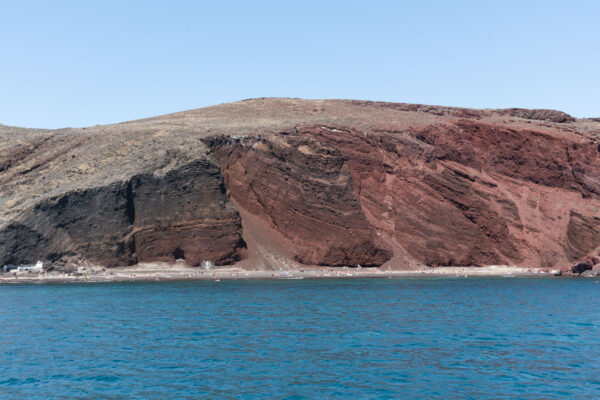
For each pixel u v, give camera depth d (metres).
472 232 117.44
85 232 100.56
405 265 111.31
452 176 122.50
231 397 27.80
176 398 27.69
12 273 95.25
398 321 49.78
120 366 33.53
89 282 90.94
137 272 99.94
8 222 97.62
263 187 113.44
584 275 113.75
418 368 33.03
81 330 45.28
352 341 40.50
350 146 122.50
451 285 88.25
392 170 122.50
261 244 108.50
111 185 102.75
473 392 28.61
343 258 109.38
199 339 41.22
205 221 105.75
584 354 36.78
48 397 27.97
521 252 119.75
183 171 107.50
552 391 28.81
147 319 50.72
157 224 104.56
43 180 114.44
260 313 54.38
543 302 66.56
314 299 66.38
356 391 28.75
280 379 30.75
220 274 99.94
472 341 40.88
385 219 117.00
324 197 112.00
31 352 37.28
